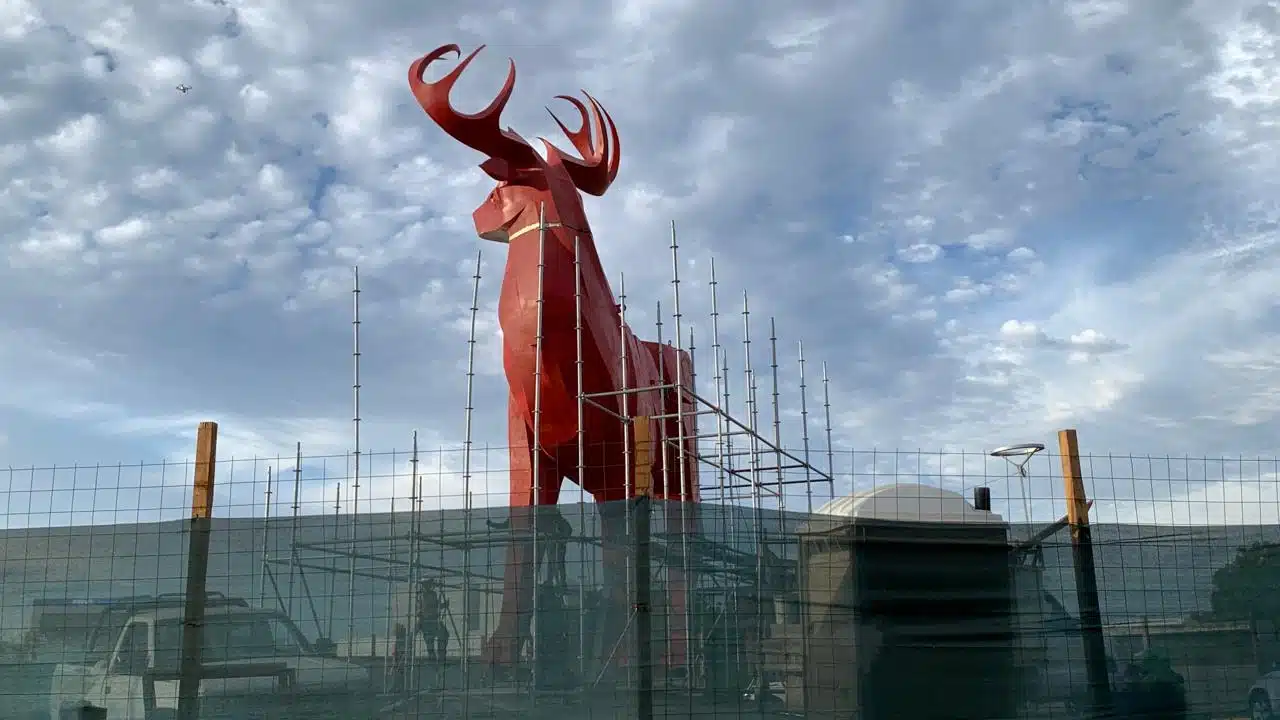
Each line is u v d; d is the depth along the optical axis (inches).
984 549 388.2
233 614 374.0
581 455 549.0
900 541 384.5
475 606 370.9
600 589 368.2
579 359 563.2
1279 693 383.6
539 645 366.0
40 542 383.2
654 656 362.3
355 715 366.9
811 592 375.9
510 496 617.0
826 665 370.9
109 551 380.5
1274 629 390.9
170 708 368.2
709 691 363.3
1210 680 386.3
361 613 372.8
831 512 443.2
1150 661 386.0
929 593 381.7
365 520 378.6
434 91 610.2
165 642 372.5
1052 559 391.2
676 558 370.3
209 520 380.2
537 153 631.8
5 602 379.9
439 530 376.2
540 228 581.6
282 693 368.5
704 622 367.2
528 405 604.7
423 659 368.8
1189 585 394.3
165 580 376.5
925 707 374.0
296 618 373.1
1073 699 379.9
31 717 371.9
